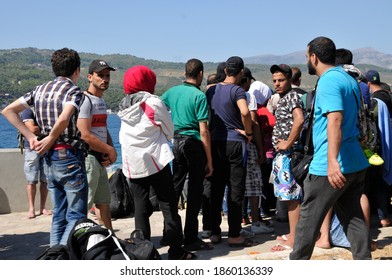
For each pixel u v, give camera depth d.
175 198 5.37
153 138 5.21
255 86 7.14
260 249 5.87
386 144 6.16
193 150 5.74
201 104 5.69
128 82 5.27
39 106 4.70
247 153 6.23
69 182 4.67
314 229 4.19
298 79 6.71
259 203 6.73
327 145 4.08
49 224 7.67
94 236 3.68
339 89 4.01
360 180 4.24
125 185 7.83
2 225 7.71
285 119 5.63
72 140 4.69
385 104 6.29
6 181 8.66
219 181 6.08
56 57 4.77
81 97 4.69
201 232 6.86
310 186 4.17
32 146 4.61
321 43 4.23
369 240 4.31
